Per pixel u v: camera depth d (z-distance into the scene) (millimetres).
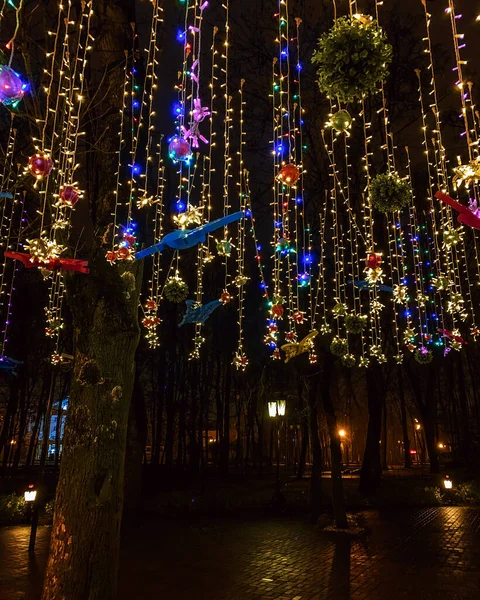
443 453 51656
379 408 20047
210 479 29062
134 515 13844
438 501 17750
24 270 20453
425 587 7727
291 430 34688
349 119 3908
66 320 23531
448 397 33719
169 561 9547
